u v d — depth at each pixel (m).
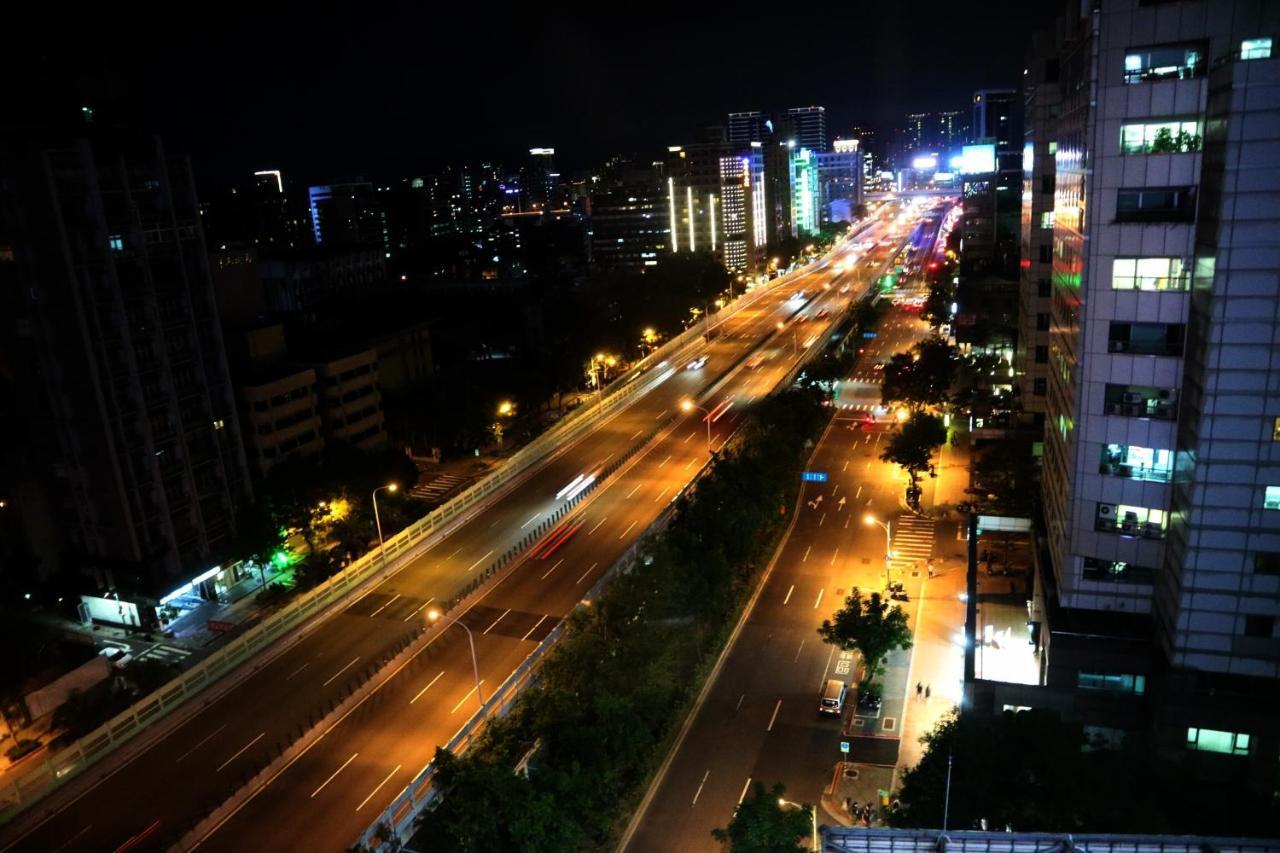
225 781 64.06
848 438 136.50
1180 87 50.28
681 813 59.91
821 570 93.62
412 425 136.38
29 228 86.69
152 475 95.38
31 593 96.19
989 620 73.31
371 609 88.81
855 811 59.03
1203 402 49.00
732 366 187.12
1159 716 54.34
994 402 122.62
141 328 94.44
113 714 73.12
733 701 72.12
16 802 61.91
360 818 59.56
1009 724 51.66
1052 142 100.44
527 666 74.81
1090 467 57.59
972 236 183.38
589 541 102.00
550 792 51.72
